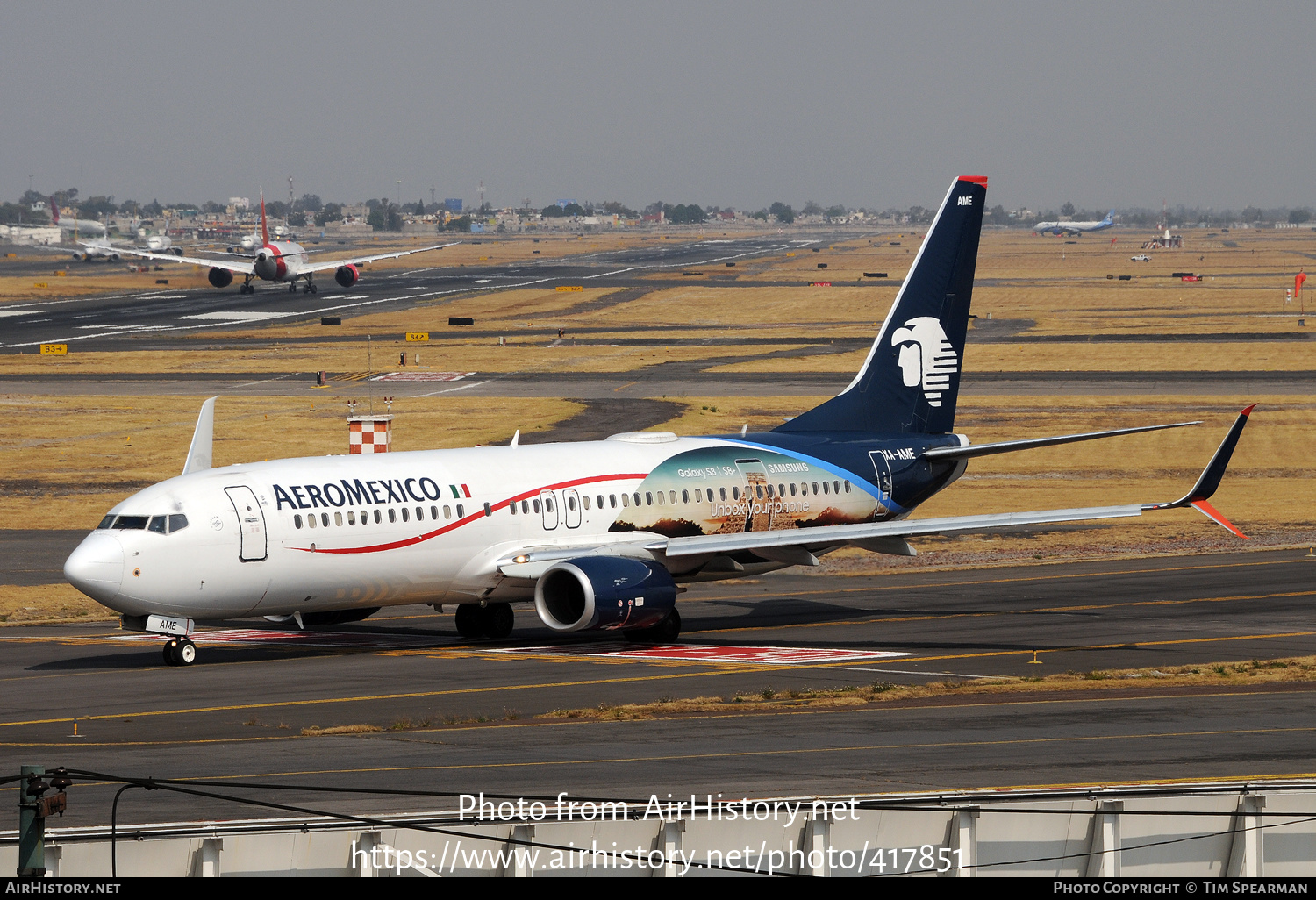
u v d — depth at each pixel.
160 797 77.25
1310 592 168.12
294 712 106.81
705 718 103.19
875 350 168.12
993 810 61.28
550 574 137.75
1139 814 61.91
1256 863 62.41
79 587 125.88
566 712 104.69
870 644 140.25
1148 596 167.88
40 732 99.56
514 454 149.38
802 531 144.62
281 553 131.88
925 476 168.50
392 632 154.88
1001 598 169.00
